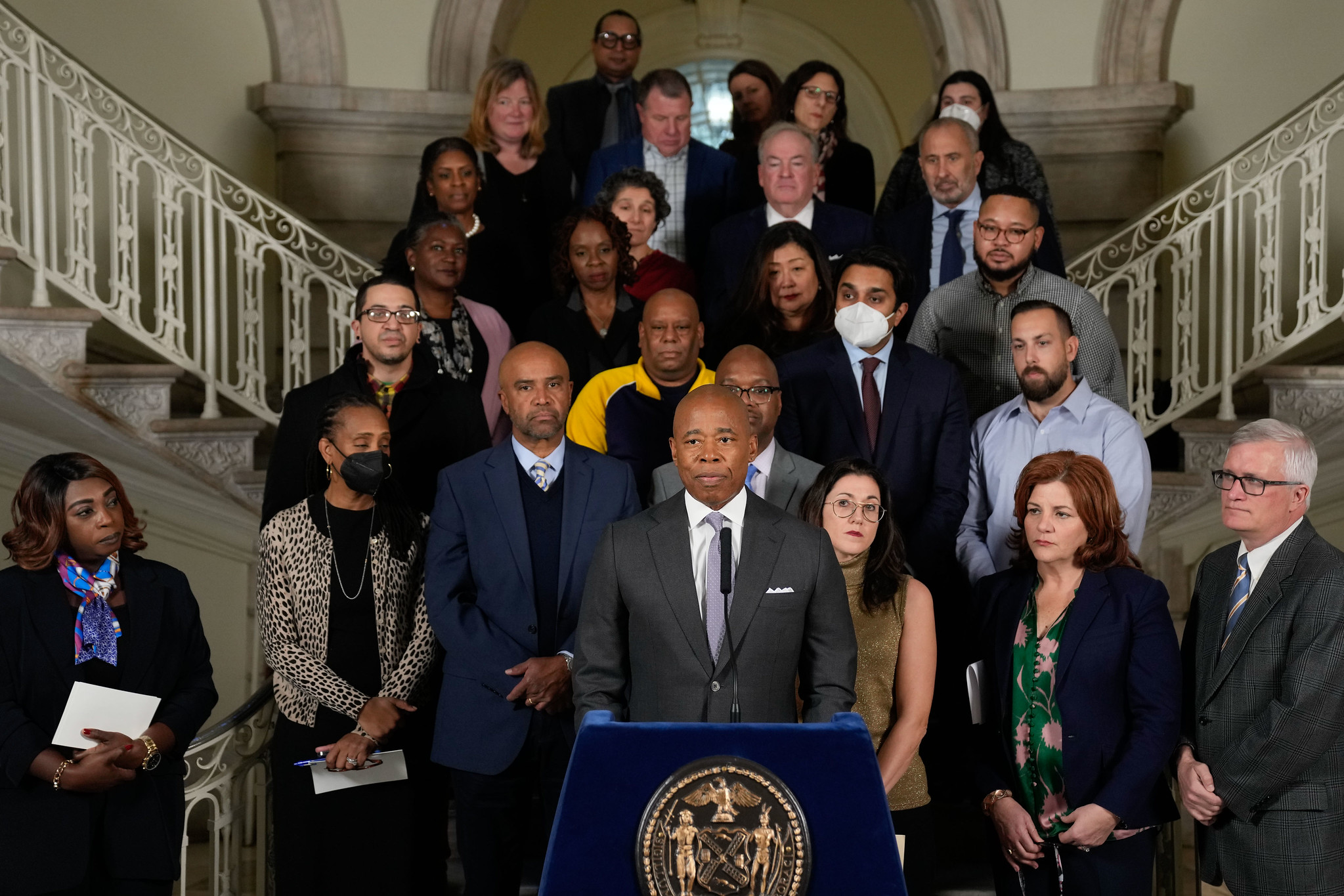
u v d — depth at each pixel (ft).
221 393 19.77
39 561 9.91
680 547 8.83
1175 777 10.55
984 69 24.99
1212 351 19.02
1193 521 18.42
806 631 8.95
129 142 18.76
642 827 6.84
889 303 12.68
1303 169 18.43
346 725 10.80
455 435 12.48
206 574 19.03
